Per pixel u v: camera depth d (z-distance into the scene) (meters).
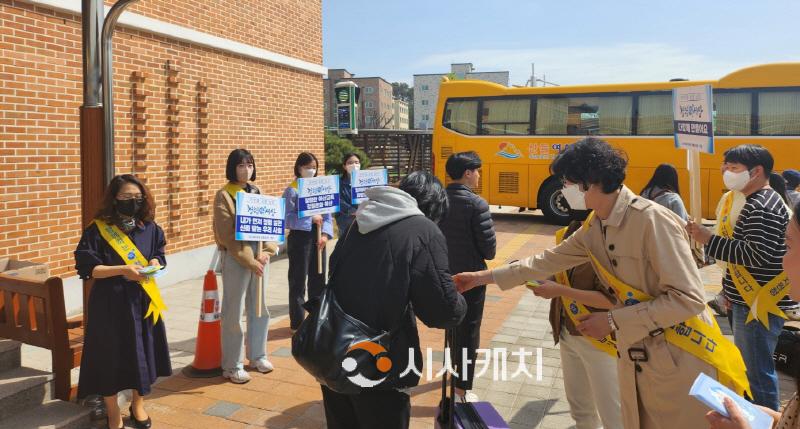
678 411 2.31
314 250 6.19
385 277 2.57
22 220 6.21
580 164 2.44
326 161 21.22
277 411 4.19
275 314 6.80
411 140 24.28
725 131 12.56
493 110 14.80
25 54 6.20
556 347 5.64
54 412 3.91
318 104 11.77
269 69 10.23
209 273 4.87
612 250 2.46
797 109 12.09
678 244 2.30
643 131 13.40
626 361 2.43
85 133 4.21
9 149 6.07
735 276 3.56
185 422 4.02
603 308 2.85
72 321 4.62
